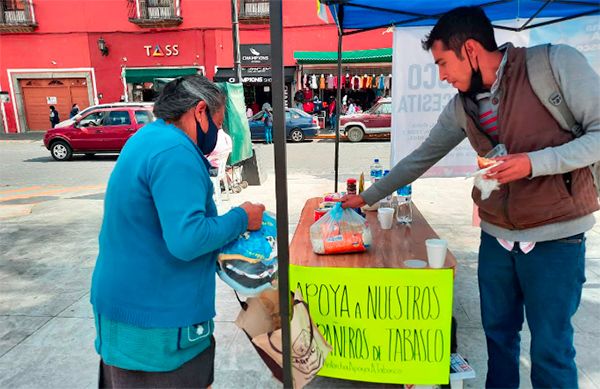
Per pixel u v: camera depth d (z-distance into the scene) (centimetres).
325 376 218
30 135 1839
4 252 439
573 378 167
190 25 1780
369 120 1449
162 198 124
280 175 130
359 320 206
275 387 226
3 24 1781
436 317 201
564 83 140
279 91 124
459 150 373
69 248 449
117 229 133
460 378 208
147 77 1831
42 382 235
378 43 1692
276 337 164
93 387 230
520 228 160
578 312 287
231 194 684
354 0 287
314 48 1719
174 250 124
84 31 1814
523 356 244
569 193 149
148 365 136
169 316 134
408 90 368
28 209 617
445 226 483
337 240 214
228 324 290
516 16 313
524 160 134
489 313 190
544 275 158
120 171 134
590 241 420
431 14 314
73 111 1698
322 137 1609
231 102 653
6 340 276
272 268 153
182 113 140
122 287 132
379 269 198
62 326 293
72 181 872
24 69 1862
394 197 316
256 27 1769
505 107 151
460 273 358
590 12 285
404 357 207
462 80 160
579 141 136
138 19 1764
